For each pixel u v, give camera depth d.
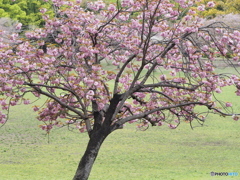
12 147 23.08
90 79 10.77
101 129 11.31
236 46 11.09
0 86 10.95
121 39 12.75
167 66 11.31
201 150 22.48
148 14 11.56
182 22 11.62
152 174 16.94
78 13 11.74
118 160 20.30
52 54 11.65
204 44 11.84
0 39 11.85
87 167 11.09
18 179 15.77
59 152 22.08
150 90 11.95
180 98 13.05
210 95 11.91
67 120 13.43
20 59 10.70
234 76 11.01
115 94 11.58
